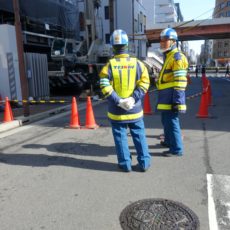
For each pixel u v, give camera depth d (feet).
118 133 14.94
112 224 10.65
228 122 26.94
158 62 137.80
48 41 63.26
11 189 13.70
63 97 52.95
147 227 10.39
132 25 138.82
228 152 18.19
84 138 22.38
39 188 13.73
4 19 57.52
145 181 14.17
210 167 15.78
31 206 12.08
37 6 59.57
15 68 39.34
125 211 11.50
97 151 19.02
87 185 13.89
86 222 10.82
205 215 11.09
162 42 16.69
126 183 13.99
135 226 10.48
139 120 14.83
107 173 15.25
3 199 12.75
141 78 14.42
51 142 21.52
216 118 28.96
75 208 11.81
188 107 36.65
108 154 18.35
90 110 25.82
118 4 138.51
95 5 62.90
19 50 29.43
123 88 14.28
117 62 14.23
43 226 10.65
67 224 10.73
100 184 13.96
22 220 11.07
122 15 139.23
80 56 59.77
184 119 28.71
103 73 14.29
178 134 17.28
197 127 25.07
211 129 24.22
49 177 14.97
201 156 17.52
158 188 13.41
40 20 60.95
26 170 16.05
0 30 38.37
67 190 13.43
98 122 28.45
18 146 20.70
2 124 26.50
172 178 14.46
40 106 39.75
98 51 61.87
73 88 60.39
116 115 14.61
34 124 28.60
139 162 15.24
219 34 147.64
